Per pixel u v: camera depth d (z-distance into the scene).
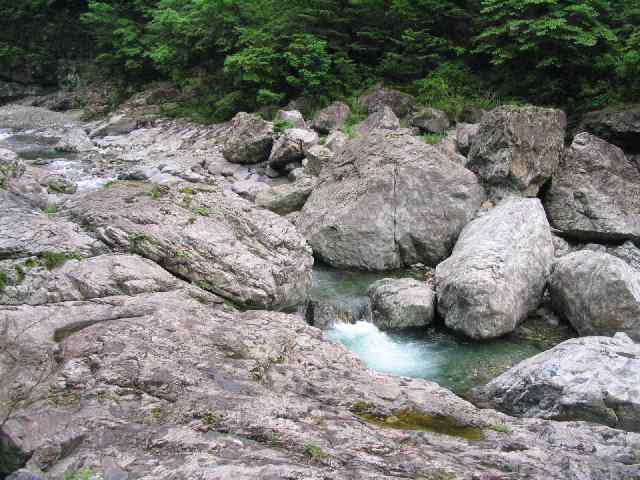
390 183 13.75
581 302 10.14
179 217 9.77
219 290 9.24
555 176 15.23
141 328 6.18
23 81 40.16
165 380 5.36
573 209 14.45
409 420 5.57
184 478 4.05
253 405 5.18
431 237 13.62
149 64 34.72
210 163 21.14
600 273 9.84
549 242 11.98
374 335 10.74
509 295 10.41
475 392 8.40
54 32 40.34
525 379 7.76
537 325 10.98
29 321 6.18
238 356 6.12
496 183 14.73
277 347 6.59
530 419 6.07
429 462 4.60
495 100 22.06
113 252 8.88
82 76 38.97
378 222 13.56
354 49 25.78
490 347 10.17
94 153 24.98
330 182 15.06
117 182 10.73
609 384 7.02
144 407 4.98
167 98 32.22
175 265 9.17
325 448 4.64
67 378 5.23
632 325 9.52
